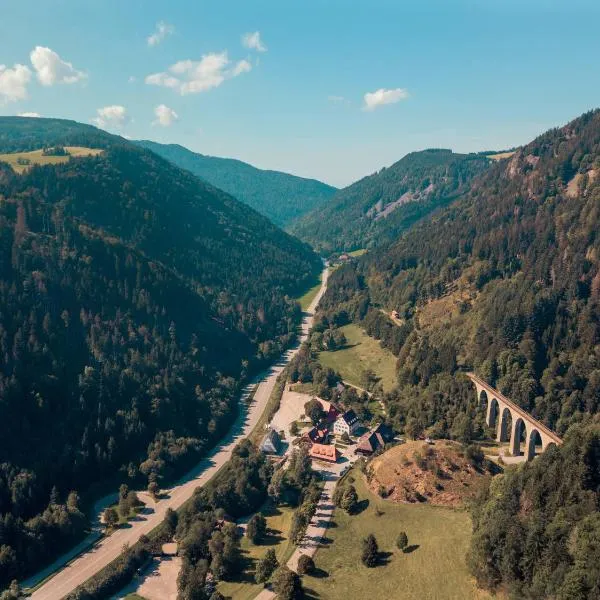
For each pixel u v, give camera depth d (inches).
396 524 5324.8
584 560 3321.9
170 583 5196.9
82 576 5300.2
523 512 4104.3
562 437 6269.7
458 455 6082.7
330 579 4699.8
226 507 6082.7
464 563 4360.2
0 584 5142.7
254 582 4926.2
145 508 6407.5
